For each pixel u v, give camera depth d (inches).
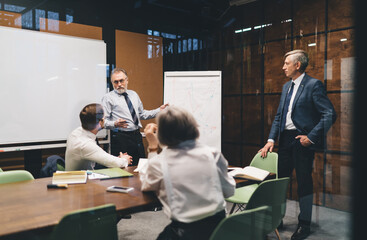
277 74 155.6
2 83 129.4
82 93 151.9
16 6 133.6
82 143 92.7
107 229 54.6
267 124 160.1
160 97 181.6
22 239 46.5
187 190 55.5
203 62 184.4
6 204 58.7
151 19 176.7
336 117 121.7
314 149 115.2
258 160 111.1
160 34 180.4
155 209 61.5
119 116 138.6
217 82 138.8
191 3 185.3
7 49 130.2
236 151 173.8
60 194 65.2
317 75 135.6
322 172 117.4
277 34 155.0
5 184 74.1
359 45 74.5
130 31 169.9
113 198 62.4
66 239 50.1
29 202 60.0
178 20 184.9
